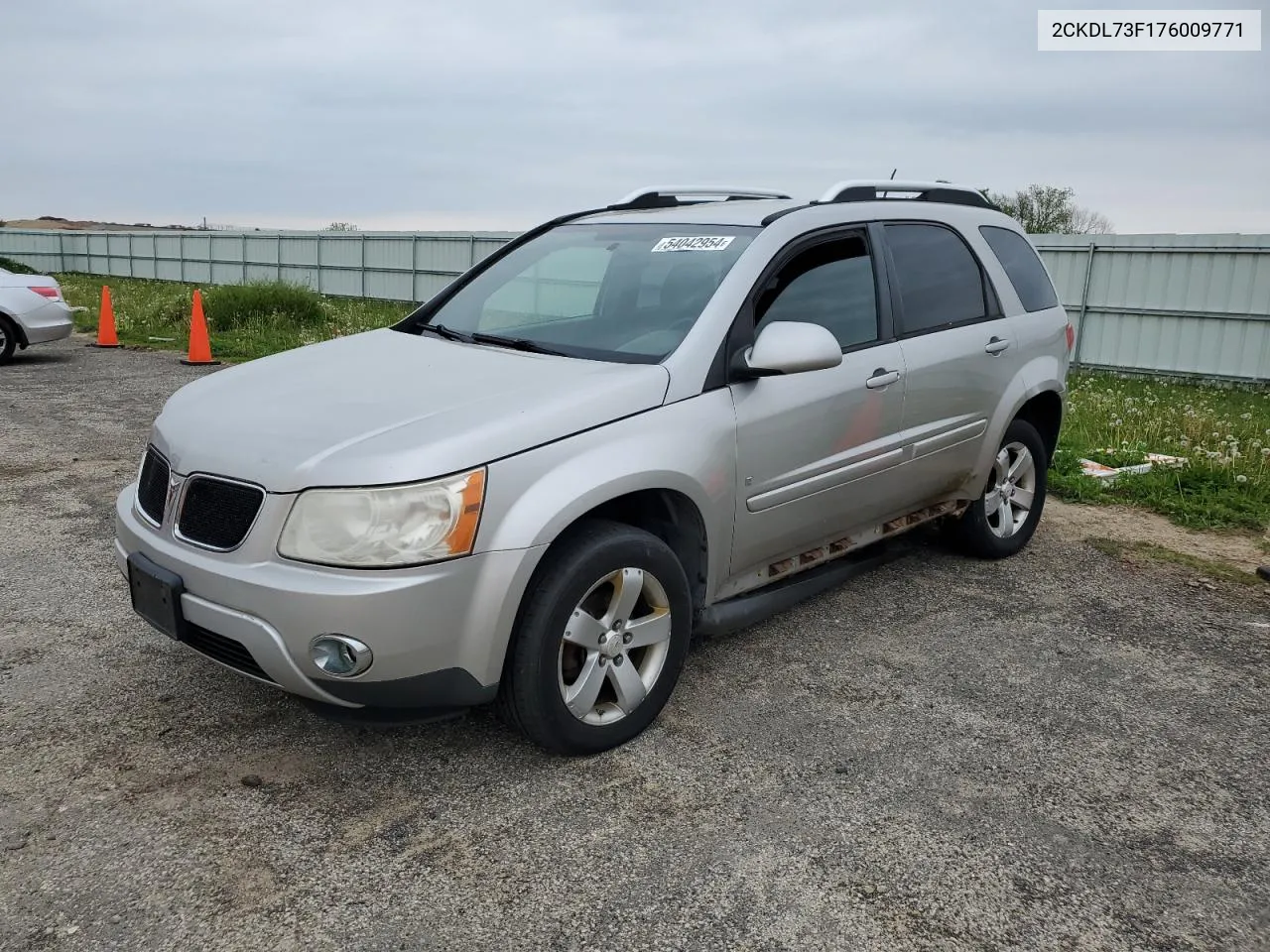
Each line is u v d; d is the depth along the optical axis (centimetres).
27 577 477
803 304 389
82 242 4019
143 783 305
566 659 318
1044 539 582
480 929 245
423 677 284
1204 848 286
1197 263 1764
